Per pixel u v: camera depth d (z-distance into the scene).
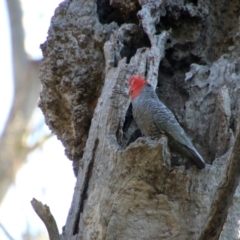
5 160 20.78
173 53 12.23
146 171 9.67
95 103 11.92
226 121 10.50
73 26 12.36
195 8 12.30
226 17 12.66
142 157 9.66
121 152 9.90
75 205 10.31
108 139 10.22
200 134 10.91
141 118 10.26
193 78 11.60
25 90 21.98
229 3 12.70
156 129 10.10
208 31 12.47
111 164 9.95
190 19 12.30
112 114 10.49
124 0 12.23
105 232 9.62
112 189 9.80
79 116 11.88
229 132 10.38
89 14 12.37
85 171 10.34
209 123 10.92
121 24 12.69
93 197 9.96
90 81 11.91
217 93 11.05
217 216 8.35
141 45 11.99
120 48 11.57
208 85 11.29
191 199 9.76
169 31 11.86
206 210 9.72
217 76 11.33
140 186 9.72
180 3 12.14
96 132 10.53
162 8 11.95
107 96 10.71
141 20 11.70
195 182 9.86
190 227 9.64
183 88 11.86
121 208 9.71
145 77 10.95
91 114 11.90
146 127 10.24
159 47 11.48
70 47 12.22
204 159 10.64
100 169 10.07
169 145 10.07
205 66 11.79
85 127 11.91
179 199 9.73
